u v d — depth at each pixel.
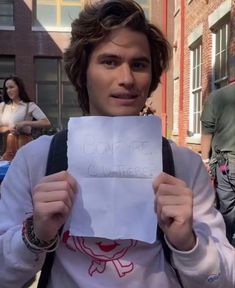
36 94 18.45
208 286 1.20
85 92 1.47
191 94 12.11
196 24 11.24
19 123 4.94
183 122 12.70
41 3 18.19
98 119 1.27
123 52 1.31
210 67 10.00
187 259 1.17
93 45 1.35
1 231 1.30
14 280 1.23
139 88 1.33
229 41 8.55
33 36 18.09
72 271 1.26
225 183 4.06
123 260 1.25
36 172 1.35
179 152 1.40
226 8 8.69
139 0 17.64
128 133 1.26
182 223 1.15
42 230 1.16
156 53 1.46
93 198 1.25
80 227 1.24
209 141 4.33
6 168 3.47
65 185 1.19
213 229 1.36
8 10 18.09
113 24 1.31
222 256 1.25
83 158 1.26
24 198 1.34
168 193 1.18
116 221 1.24
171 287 1.28
